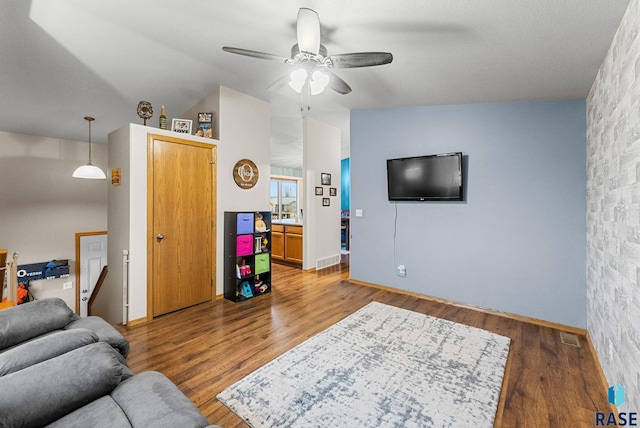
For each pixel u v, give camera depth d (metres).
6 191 4.66
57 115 3.99
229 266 3.55
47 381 1.04
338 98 3.65
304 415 1.61
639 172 1.45
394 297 3.65
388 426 1.53
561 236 2.82
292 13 2.03
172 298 3.13
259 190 3.96
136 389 1.12
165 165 3.06
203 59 2.78
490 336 2.58
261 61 2.83
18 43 2.39
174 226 3.14
